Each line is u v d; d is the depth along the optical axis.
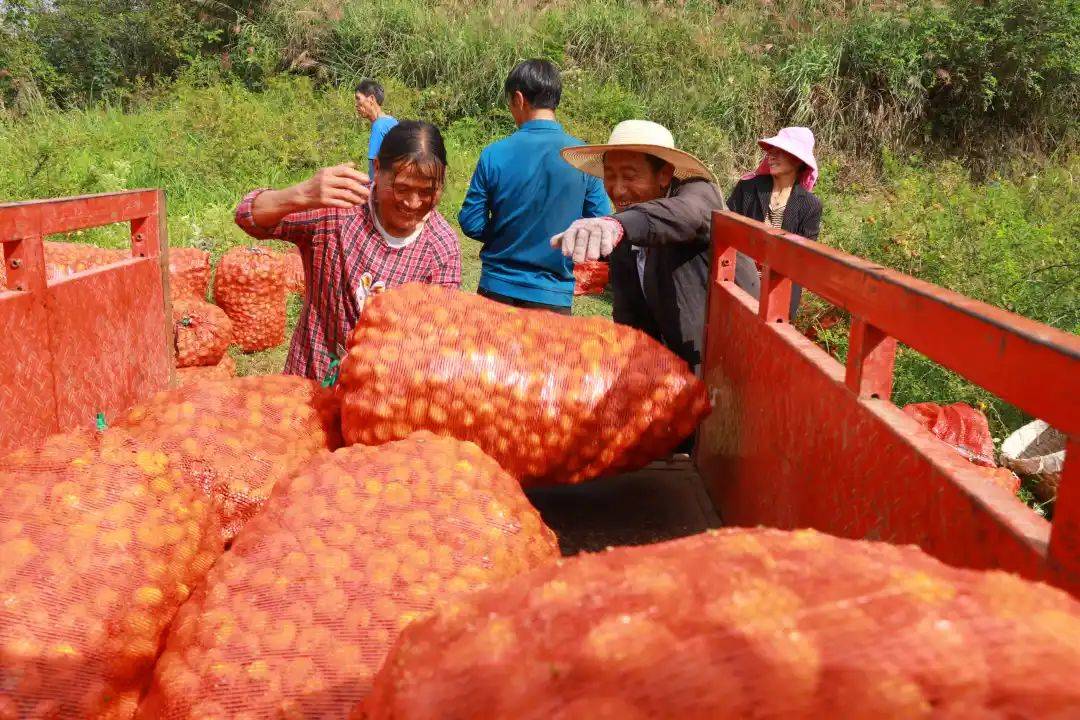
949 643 0.57
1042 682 0.55
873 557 0.73
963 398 4.28
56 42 17.55
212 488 1.85
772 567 0.70
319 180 2.40
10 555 1.37
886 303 1.31
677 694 0.59
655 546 0.82
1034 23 13.61
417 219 2.56
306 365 2.71
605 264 7.82
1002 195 7.79
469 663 0.70
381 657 1.33
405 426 1.93
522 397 1.94
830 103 13.59
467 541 1.55
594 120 13.29
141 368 3.11
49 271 4.00
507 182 3.91
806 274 1.70
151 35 17.59
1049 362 0.90
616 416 1.99
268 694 1.28
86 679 1.30
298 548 1.50
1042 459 3.54
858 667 0.57
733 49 14.50
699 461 2.55
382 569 1.46
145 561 1.48
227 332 5.21
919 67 13.72
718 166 13.09
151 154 11.00
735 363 2.22
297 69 16.05
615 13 15.49
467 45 14.93
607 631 0.64
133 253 3.22
